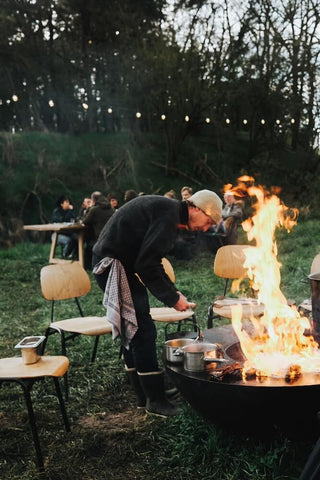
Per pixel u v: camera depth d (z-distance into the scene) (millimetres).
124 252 3334
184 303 3174
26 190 16594
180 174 20156
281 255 10180
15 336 5730
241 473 2705
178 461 2891
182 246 10086
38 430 3381
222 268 5441
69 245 10570
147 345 3418
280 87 19375
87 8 19703
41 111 21484
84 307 6980
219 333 3574
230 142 23234
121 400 3838
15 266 10172
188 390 2797
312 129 20062
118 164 19094
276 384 2537
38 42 20531
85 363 4652
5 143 17859
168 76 18094
